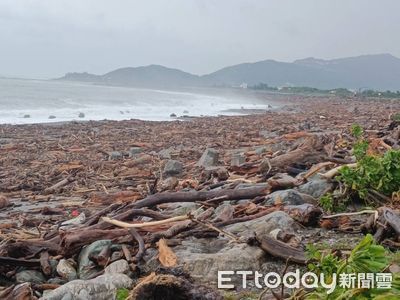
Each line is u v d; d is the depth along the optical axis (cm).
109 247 559
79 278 531
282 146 1490
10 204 1060
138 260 536
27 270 548
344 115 3962
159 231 620
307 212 644
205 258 505
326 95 11938
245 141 2156
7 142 2270
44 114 4334
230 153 1688
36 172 1467
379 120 2820
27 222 840
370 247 289
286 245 517
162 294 336
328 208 704
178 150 1866
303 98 10369
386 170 699
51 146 2112
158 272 449
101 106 5609
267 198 781
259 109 6309
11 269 550
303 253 509
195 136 2502
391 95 11050
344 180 736
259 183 934
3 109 4538
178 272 441
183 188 1023
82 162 1622
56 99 6025
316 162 1048
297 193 753
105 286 454
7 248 559
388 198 696
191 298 339
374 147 1118
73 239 568
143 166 1512
